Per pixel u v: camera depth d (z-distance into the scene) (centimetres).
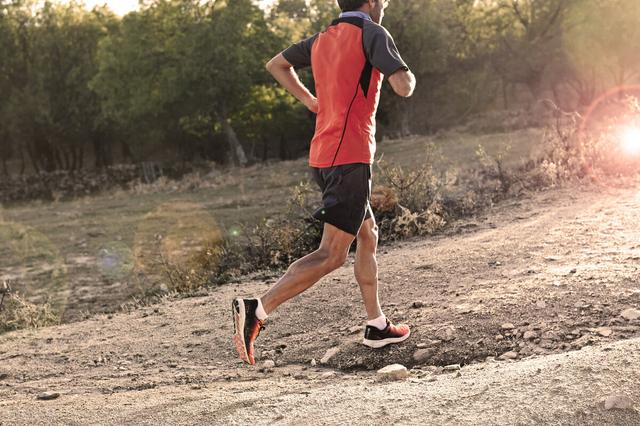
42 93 5378
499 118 4075
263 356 491
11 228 1997
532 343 428
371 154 387
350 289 607
